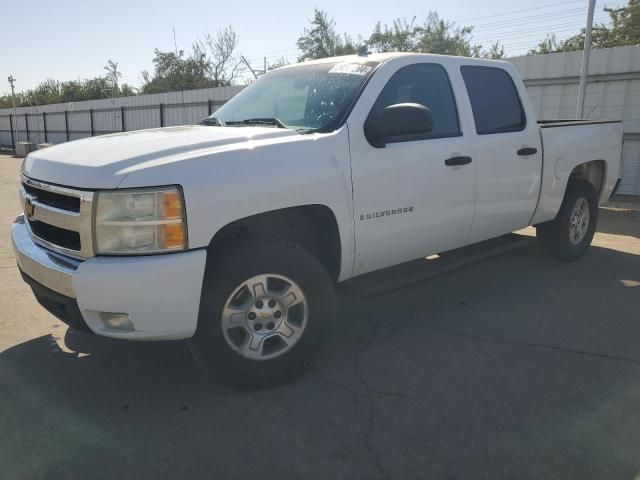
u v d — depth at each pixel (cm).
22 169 368
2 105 7200
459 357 367
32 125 4056
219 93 2283
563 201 554
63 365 360
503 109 469
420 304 469
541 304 466
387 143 367
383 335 405
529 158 482
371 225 360
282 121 376
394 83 382
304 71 420
